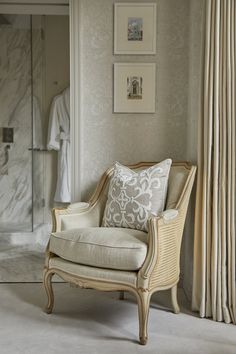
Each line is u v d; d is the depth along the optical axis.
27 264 3.88
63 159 4.91
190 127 3.12
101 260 2.41
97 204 2.95
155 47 3.21
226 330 2.51
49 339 2.37
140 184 2.72
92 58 3.22
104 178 3.03
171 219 2.49
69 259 2.54
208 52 2.59
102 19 3.20
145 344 2.32
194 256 2.73
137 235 2.49
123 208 2.70
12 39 4.91
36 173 4.96
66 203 5.01
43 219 5.00
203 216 2.65
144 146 3.28
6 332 2.45
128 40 3.21
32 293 3.08
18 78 4.93
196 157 2.93
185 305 2.89
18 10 4.08
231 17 2.53
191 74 3.08
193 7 3.02
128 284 2.34
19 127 4.97
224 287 2.61
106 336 2.41
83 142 3.27
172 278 2.60
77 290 3.16
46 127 4.98
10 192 5.01
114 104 3.24
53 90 4.97
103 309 2.81
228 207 2.58
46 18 4.96
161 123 3.27
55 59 4.98
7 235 4.71
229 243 2.59
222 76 2.57
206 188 2.64
